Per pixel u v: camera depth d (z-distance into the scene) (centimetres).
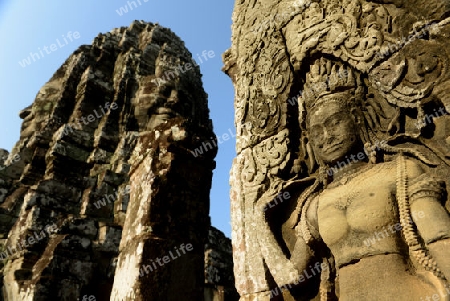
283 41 359
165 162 502
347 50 300
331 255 272
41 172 1189
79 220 970
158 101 1460
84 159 1205
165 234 452
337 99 290
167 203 475
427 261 216
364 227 240
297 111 336
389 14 290
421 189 229
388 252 228
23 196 1116
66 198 1059
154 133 559
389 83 269
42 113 1449
